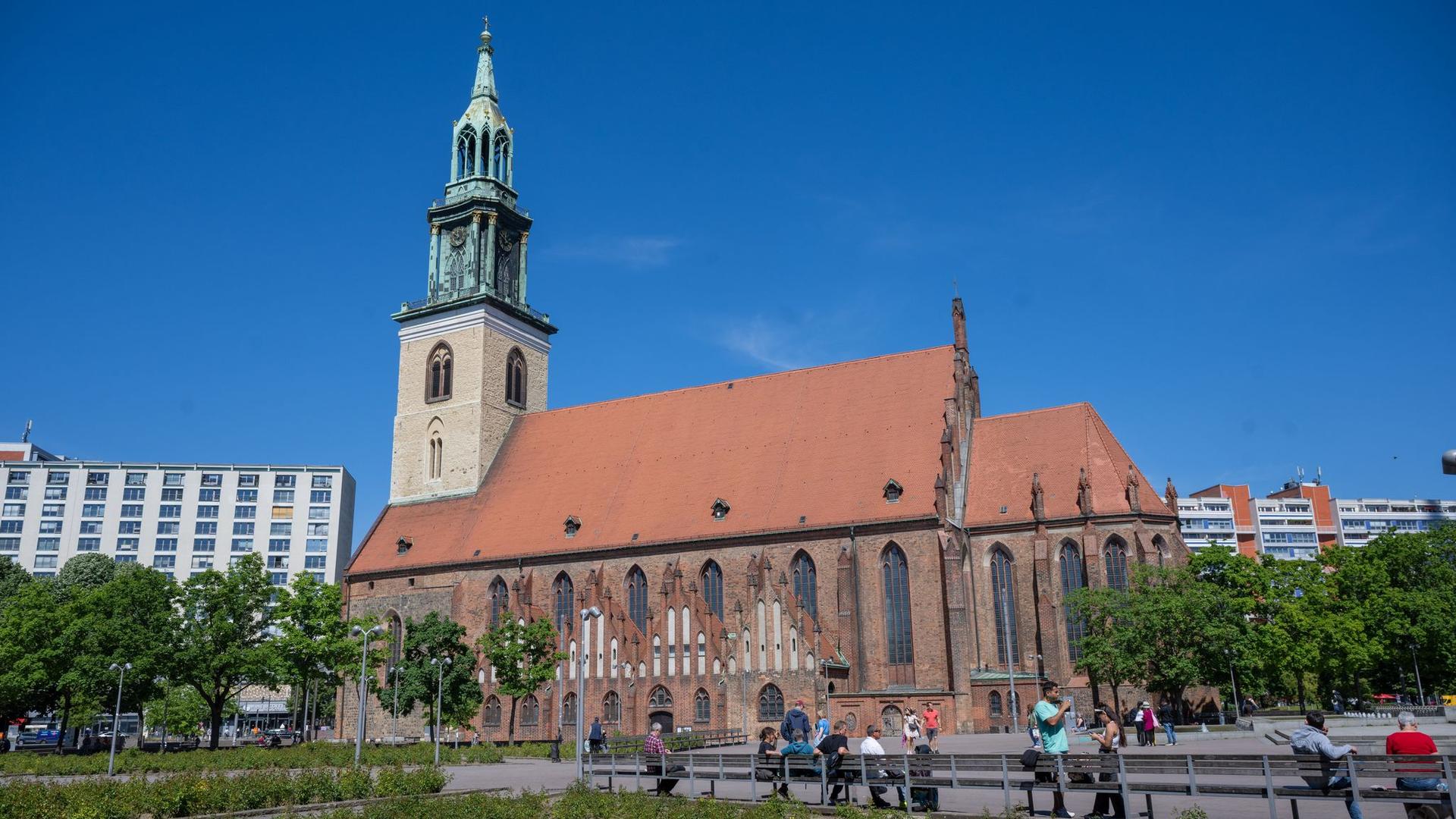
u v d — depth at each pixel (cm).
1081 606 7750
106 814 3716
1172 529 8600
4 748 10175
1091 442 8862
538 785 4784
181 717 13438
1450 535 10362
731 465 9831
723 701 8419
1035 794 3809
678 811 3256
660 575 9456
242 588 9981
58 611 9950
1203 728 6481
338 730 10719
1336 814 3027
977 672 8362
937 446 8962
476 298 11394
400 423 11731
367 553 11188
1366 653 8981
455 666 8825
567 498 10469
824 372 10169
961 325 9638
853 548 8744
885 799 3872
